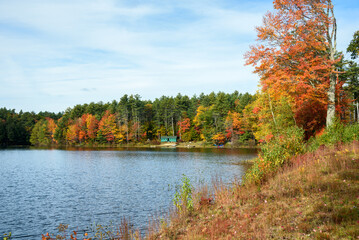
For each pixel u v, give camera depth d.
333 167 11.11
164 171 33.00
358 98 33.47
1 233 13.46
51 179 28.75
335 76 18.84
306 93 19.11
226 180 23.75
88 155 60.09
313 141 18.92
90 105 124.69
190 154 58.00
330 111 18.95
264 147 15.41
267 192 10.62
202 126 102.12
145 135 108.81
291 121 28.53
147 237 10.08
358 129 15.73
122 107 109.75
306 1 18.34
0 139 122.00
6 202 19.25
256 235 7.04
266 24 19.45
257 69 19.78
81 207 17.66
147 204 17.77
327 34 18.86
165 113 111.00
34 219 15.48
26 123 141.38
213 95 111.19
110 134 105.88
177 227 10.04
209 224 9.09
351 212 6.96
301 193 9.31
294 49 18.28
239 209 9.71
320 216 7.28
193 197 13.43
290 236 6.66
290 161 13.62
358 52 26.53
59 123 126.25
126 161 46.16
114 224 14.06
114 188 23.47
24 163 44.81
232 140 81.12
